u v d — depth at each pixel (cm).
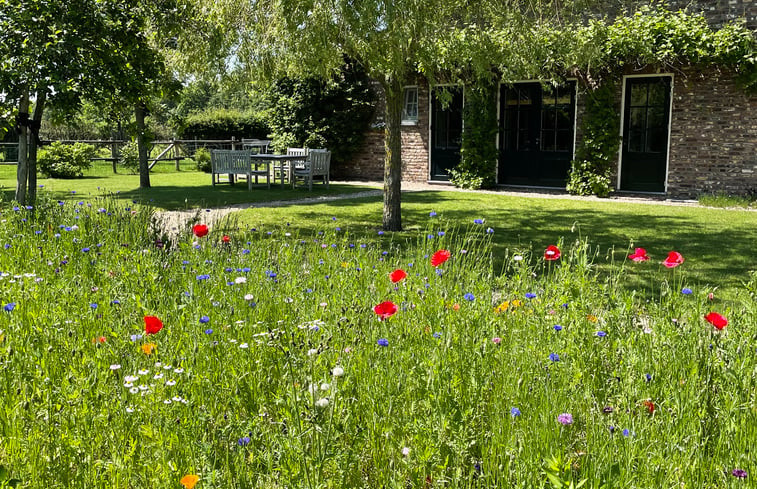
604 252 698
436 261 337
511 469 211
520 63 804
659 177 1370
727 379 260
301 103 1802
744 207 1145
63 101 697
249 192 1349
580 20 1211
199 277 370
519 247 716
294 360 253
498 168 1584
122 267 418
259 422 234
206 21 814
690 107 1309
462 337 287
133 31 756
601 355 285
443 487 206
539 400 241
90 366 270
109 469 207
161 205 1072
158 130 2644
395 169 855
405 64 772
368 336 307
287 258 465
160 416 234
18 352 282
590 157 1405
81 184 1541
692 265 626
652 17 1287
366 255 493
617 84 1375
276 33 764
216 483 194
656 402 252
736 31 1205
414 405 240
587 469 199
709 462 215
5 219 593
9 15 672
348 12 675
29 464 209
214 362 284
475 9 775
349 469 214
